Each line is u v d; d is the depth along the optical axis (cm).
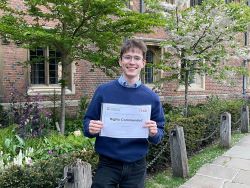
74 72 1173
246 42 1531
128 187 286
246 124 1057
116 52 848
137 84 279
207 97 1512
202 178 582
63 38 699
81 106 1119
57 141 638
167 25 928
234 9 909
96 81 1243
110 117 274
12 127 741
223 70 962
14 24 716
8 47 1015
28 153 543
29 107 778
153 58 1477
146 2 977
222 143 816
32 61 872
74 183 311
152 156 591
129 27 756
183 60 958
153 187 531
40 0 690
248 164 674
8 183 386
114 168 283
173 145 579
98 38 752
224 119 813
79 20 739
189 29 910
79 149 604
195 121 768
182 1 980
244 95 1755
